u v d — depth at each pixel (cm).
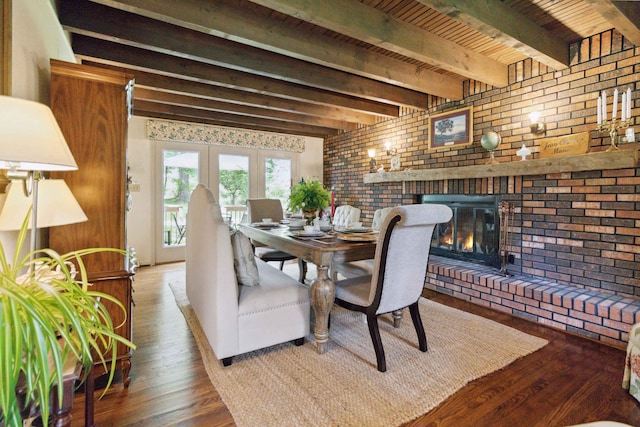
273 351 208
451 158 380
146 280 385
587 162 250
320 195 280
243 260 205
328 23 213
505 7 222
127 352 170
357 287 204
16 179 120
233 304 185
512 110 320
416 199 427
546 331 241
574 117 274
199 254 225
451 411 152
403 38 247
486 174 321
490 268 333
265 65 293
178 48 253
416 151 425
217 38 270
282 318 204
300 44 258
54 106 160
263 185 572
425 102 408
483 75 304
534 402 159
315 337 207
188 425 142
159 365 191
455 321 260
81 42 261
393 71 317
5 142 90
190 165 506
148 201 470
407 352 207
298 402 157
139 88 370
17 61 142
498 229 334
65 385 94
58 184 137
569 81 277
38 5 170
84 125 166
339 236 242
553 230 284
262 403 156
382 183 475
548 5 223
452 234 388
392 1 224
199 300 227
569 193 273
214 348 188
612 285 249
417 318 208
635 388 161
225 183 536
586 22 244
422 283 206
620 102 247
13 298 70
